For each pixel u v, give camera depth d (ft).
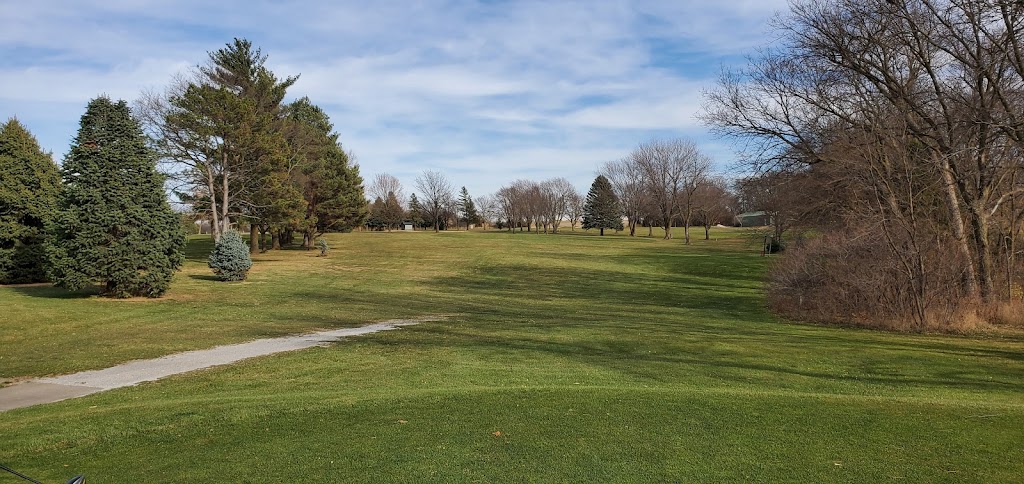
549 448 19.67
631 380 33.83
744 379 34.40
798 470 17.60
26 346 44.83
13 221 83.97
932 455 18.93
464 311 74.33
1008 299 58.80
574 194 367.45
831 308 62.03
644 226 370.73
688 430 21.66
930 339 48.19
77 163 67.36
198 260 132.77
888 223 57.16
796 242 72.59
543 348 45.42
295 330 55.52
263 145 119.34
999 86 55.26
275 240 173.27
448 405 25.61
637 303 84.53
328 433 21.65
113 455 19.90
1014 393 30.71
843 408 24.94
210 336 50.62
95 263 67.56
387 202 343.26
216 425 23.17
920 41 59.31
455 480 16.96
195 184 122.83
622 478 17.01
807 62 67.82
